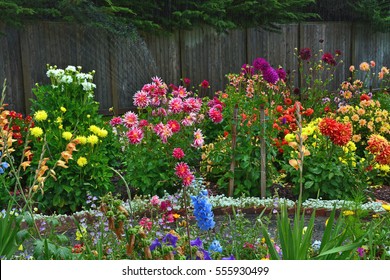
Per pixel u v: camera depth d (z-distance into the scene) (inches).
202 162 249.0
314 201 219.5
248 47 570.9
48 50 434.0
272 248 94.7
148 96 246.1
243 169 232.2
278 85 325.4
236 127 230.8
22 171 242.4
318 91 389.4
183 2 458.6
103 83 469.1
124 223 93.7
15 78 419.2
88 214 197.2
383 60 719.1
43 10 390.0
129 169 232.1
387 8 673.6
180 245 103.3
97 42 460.8
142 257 88.2
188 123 239.0
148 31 464.4
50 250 98.5
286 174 252.2
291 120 266.7
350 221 122.8
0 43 408.8
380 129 304.5
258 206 211.3
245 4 471.2
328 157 228.8
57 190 219.9
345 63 666.8
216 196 223.0
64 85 248.5
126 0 430.6
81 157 219.3
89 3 404.5
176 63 516.7
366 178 239.6
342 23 660.1
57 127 231.3
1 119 119.1
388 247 136.7
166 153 236.2
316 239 173.9
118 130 258.2
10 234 104.2
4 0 370.0
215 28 482.0
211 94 545.0
